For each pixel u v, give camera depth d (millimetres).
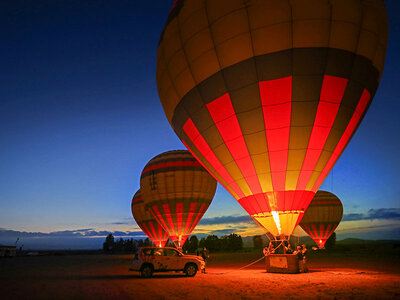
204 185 33062
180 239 32719
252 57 12516
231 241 87562
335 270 16094
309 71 12250
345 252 43281
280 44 12234
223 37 12836
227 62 12906
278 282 11328
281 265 14516
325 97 12508
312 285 10406
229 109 13289
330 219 47344
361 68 12820
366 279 11844
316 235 48031
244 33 12516
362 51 12719
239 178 14422
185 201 32406
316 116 12680
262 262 28000
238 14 12586
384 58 14008
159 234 42500
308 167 13422
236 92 12984
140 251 14875
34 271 19891
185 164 32906
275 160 13352
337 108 12758
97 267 23922
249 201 14547
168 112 16484
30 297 9344
